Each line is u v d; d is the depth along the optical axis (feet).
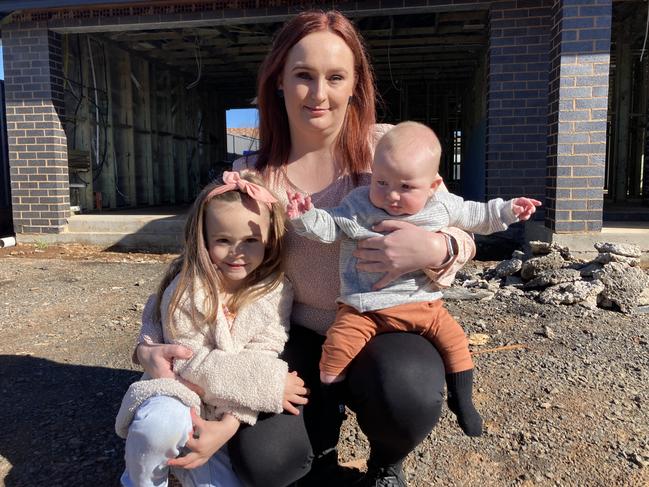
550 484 8.18
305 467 6.65
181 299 6.59
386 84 52.60
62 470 8.68
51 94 29.32
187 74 50.21
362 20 32.71
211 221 6.62
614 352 12.97
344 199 7.09
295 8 27.30
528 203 6.92
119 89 40.34
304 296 7.30
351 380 6.61
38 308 17.48
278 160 7.83
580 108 21.62
